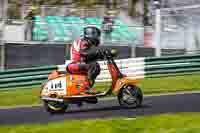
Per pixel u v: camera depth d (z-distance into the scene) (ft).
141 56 97.91
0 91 87.04
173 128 40.60
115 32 98.37
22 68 94.27
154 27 98.27
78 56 55.01
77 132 40.52
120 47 98.02
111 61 55.11
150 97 66.54
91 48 55.11
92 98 55.26
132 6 116.16
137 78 89.35
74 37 99.09
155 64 90.07
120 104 55.72
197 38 94.99
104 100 65.41
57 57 98.27
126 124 42.50
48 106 55.98
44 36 98.73
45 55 97.91
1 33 95.66
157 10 94.38
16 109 61.98
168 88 77.15
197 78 85.20
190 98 64.49
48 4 120.98
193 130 39.14
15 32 96.99
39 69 88.17
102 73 86.12
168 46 96.27
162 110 54.49
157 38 94.12
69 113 55.47
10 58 95.81
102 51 54.70
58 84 54.80
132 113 52.75
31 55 97.30
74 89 54.70
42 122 50.55
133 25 105.50
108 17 102.06
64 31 99.19
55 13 107.24
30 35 98.12
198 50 94.99
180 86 78.59
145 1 114.83
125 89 55.31
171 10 95.71
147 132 39.47
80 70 54.90
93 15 106.73
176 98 64.69
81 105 56.24
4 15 104.37
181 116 46.47
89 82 55.11
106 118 49.08
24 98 73.82
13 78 88.02
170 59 90.63
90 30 55.21
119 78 55.31
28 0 114.93
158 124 42.22
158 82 82.79
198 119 44.32
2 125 49.49
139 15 115.14
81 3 121.29
